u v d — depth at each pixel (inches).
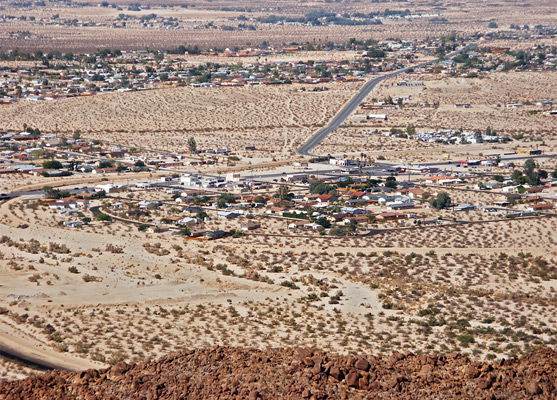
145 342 5826.8
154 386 3068.4
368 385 2999.5
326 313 6988.2
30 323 6466.5
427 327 6501.0
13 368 5137.8
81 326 6353.3
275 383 2992.1
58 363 5255.9
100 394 3110.2
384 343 5925.2
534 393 2925.7
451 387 2987.2
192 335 6067.9
